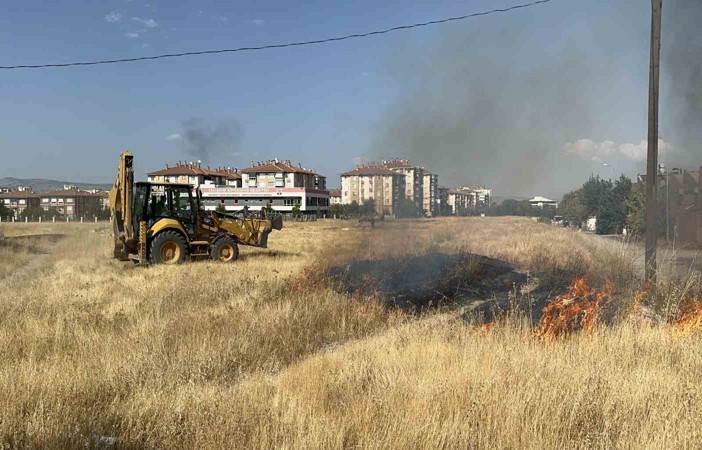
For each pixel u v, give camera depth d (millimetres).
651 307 8531
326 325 8562
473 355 5703
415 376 5188
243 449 3938
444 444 3873
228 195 87125
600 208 40875
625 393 4621
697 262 12891
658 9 10328
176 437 4137
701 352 5707
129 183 17156
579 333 7078
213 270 15023
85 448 3994
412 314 9500
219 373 6176
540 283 12016
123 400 5051
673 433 3861
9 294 11125
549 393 4539
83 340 7191
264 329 7730
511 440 3881
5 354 6531
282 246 24828
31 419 4266
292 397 4785
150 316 8617
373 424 4168
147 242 17297
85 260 19375
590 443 3842
